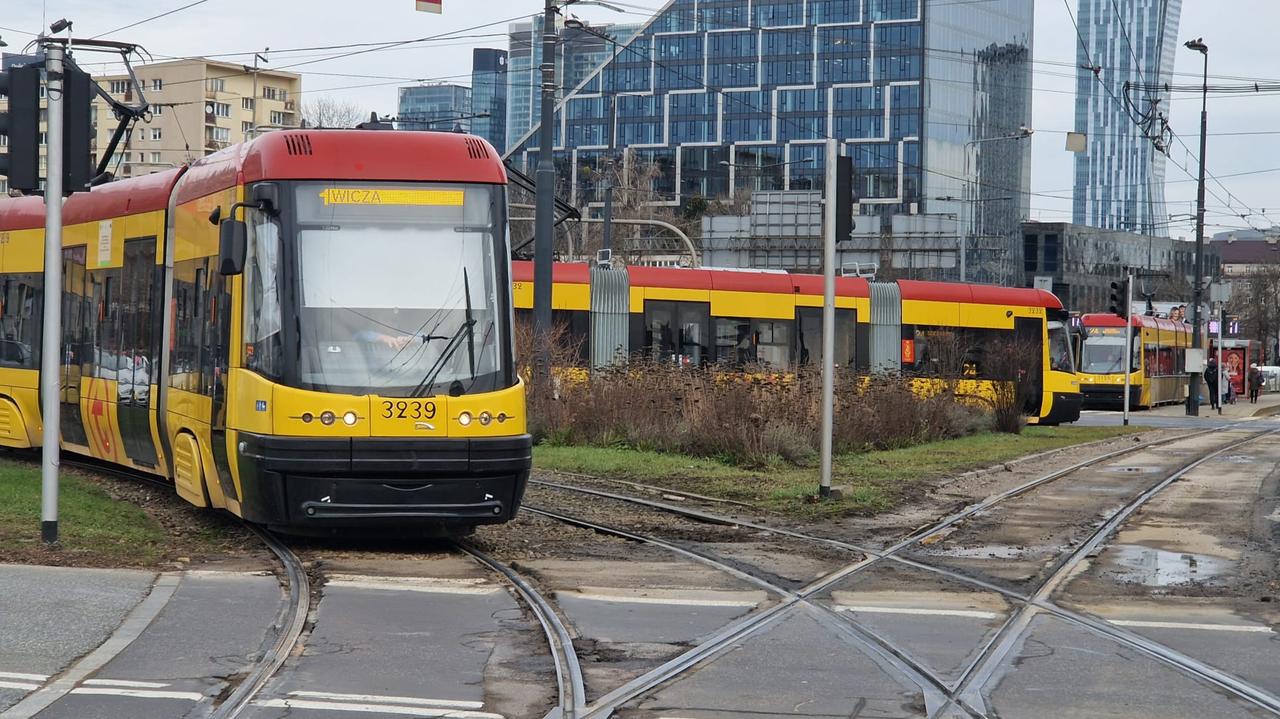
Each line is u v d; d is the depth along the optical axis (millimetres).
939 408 39438
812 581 15852
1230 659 11977
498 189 17719
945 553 18328
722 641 12305
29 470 23406
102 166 29344
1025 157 161375
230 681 10344
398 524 17047
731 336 41188
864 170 137625
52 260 15961
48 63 15859
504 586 14922
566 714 9664
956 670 11320
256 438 16594
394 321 16922
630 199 102375
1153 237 171250
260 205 17031
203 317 18922
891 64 136500
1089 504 24203
